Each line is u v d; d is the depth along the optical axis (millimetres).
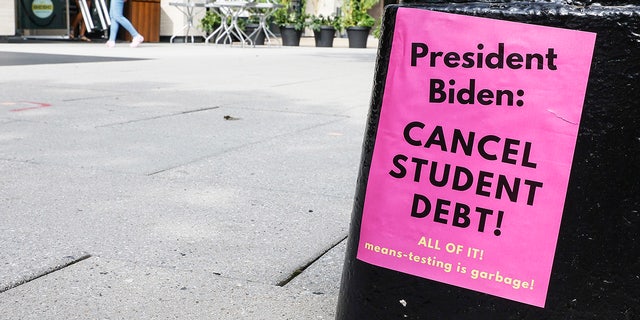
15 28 16703
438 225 1757
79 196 3428
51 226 2955
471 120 1718
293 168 4141
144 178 3818
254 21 20984
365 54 16094
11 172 3879
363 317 1837
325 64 12336
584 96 1648
